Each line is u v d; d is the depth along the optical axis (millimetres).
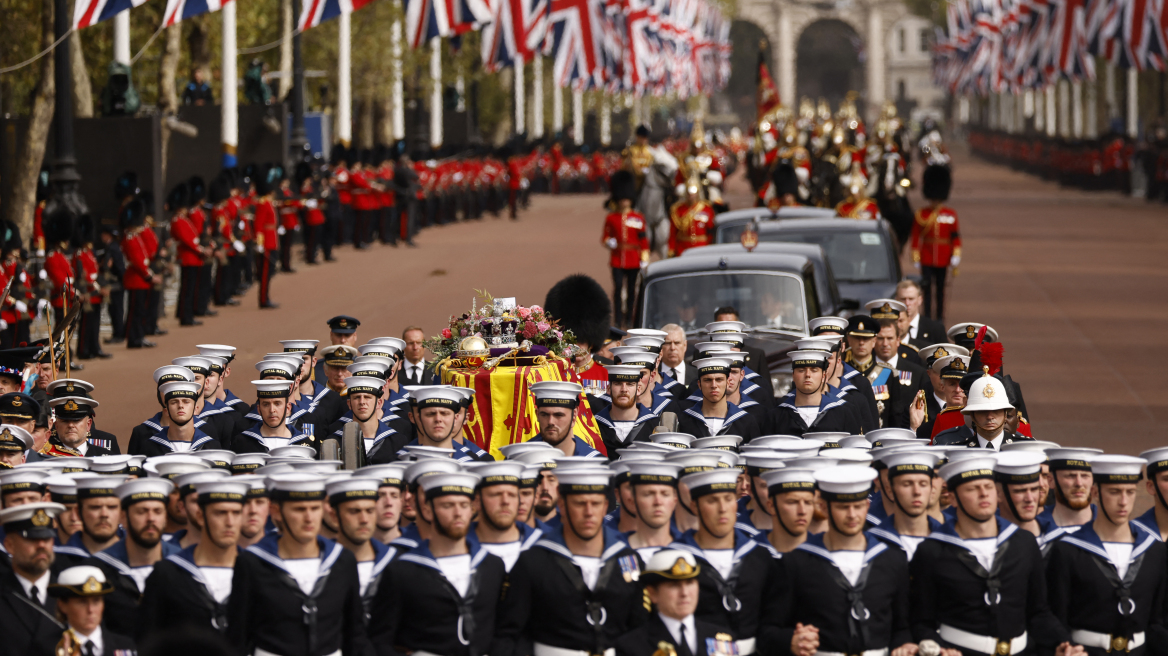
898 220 101750
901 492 27391
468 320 42594
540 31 154250
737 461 30156
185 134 124188
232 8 122125
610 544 26828
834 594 26344
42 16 92875
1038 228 158250
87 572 24781
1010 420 37531
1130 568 27672
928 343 52781
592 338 48156
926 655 26344
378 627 26406
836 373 42000
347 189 133875
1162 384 66938
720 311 49750
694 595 25344
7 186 99688
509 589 26531
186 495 26969
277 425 39750
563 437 34844
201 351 44281
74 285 69188
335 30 166125
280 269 112188
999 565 26859
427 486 26094
